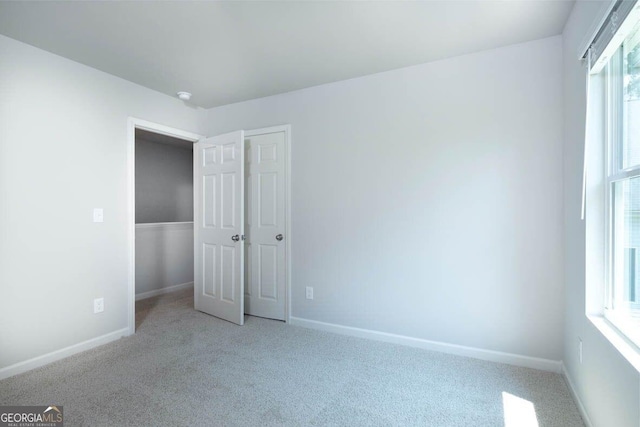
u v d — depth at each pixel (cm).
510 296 245
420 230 274
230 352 267
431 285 270
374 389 212
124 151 304
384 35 228
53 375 229
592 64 169
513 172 243
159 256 457
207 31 222
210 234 368
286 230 337
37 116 244
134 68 280
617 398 137
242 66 276
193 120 374
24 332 236
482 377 226
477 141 254
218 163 360
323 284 317
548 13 203
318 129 319
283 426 176
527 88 238
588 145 177
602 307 174
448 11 200
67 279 262
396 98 283
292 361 251
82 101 272
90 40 234
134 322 311
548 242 233
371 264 294
